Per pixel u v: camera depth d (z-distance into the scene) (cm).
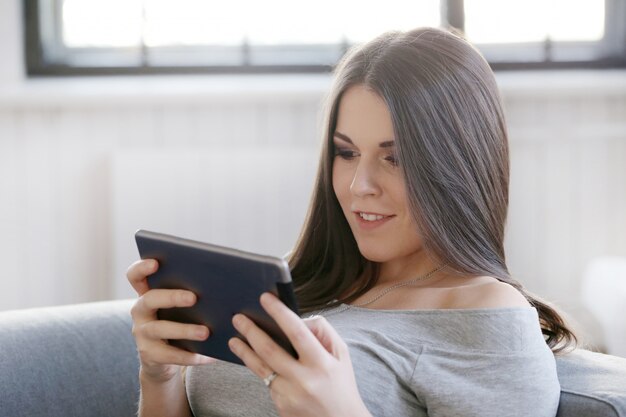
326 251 175
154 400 154
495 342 141
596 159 346
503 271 158
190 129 335
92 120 331
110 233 335
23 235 332
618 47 359
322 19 351
